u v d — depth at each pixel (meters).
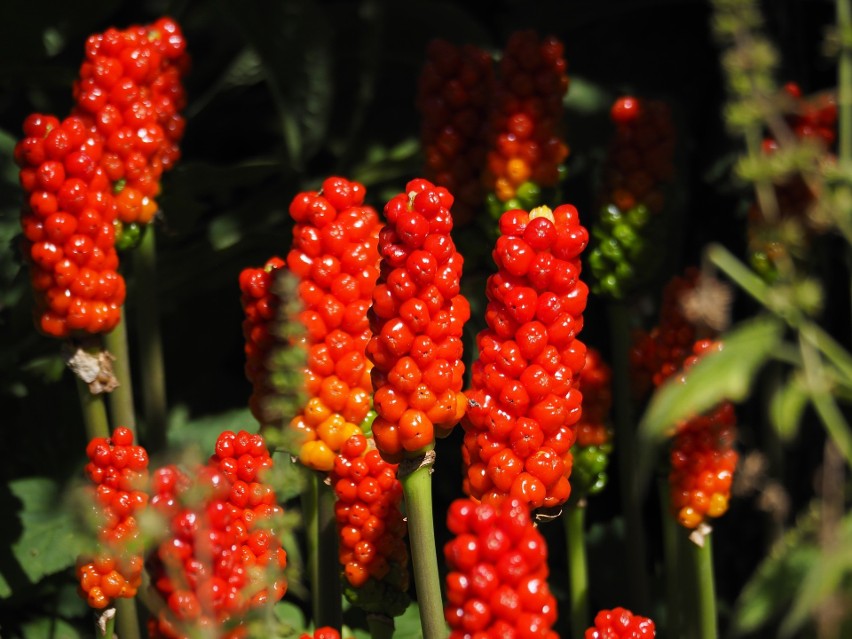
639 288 1.16
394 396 0.99
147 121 1.11
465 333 1.22
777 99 1.08
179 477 1.01
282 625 1.06
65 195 1.07
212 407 1.32
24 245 1.09
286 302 1.04
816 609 1.04
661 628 1.23
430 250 0.98
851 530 1.01
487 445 1.00
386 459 1.00
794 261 1.13
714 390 1.02
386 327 0.98
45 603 1.24
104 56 1.11
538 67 1.14
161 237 1.33
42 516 1.22
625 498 1.18
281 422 1.06
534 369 0.99
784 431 1.05
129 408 1.13
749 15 1.08
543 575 0.95
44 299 1.08
